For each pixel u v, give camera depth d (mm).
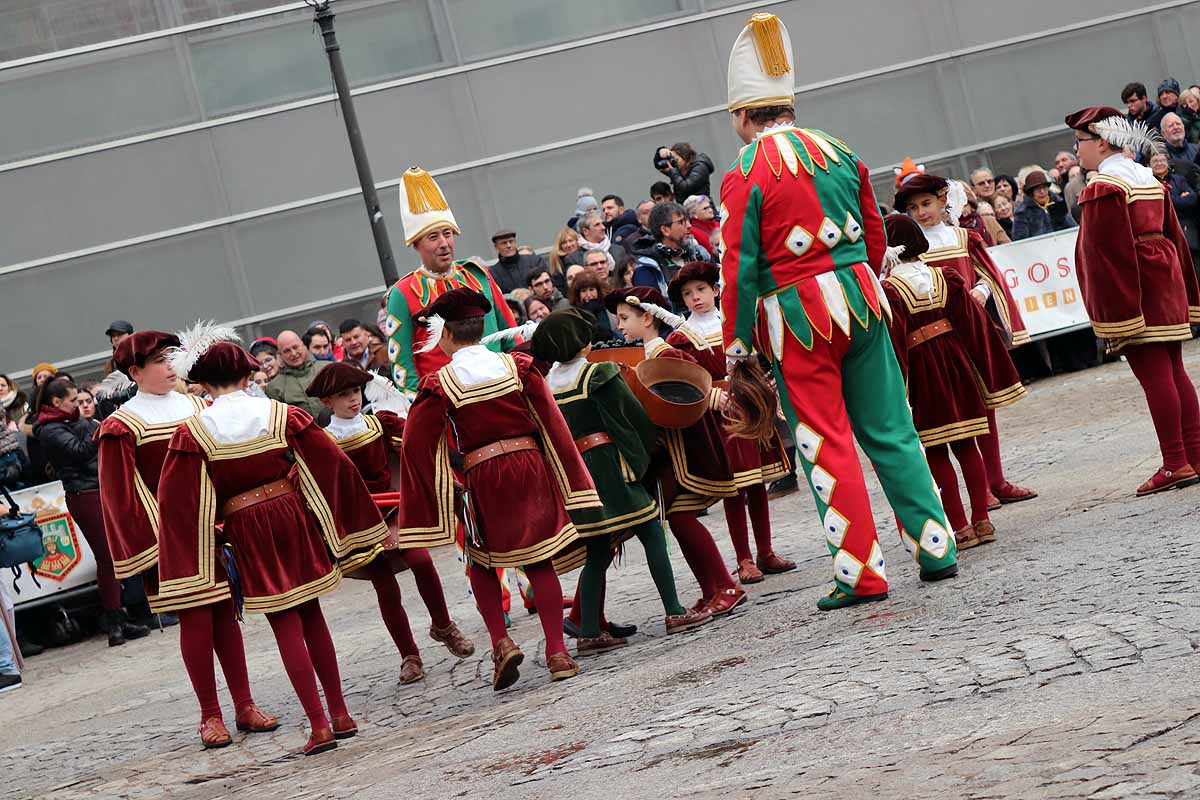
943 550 11688
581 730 9812
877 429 11859
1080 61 38062
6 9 34031
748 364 12359
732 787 7371
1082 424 21469
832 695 8766
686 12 36531
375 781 10008
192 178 34625
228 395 12523
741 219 11484
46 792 12938
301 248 34969
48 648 23703
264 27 34969
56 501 23422
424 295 16188
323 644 12562
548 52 36000
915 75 37500
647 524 13664
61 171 34094
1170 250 14188
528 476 12664
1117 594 9594
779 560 15805
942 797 6445
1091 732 6887
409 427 12688
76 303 34094
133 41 34469
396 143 35375
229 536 12320
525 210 35844
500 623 12789
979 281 16469
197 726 14859
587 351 13742
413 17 35625
